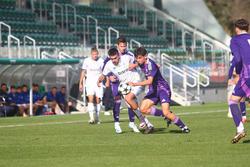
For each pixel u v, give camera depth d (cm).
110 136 3466
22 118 5694
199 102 8356
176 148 2794
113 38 9575
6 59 6153
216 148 2759
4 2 8619
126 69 3731
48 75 6881
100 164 2355
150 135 3453
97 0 10219
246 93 2902
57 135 3609
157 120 4859
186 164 2306
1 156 2648
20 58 6519
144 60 3488
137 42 9062
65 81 6900
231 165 2264
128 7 10544
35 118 5666
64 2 9550
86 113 6675
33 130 4031
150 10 10812
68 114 6494
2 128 4244
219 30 11019
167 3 11112
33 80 6812
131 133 3647
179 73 8194
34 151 2808
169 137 3297
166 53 9388
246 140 3044
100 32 9506
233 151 2647
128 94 3594
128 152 2706
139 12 10612
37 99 6594
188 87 8406
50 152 2766
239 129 2894
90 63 4862
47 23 8912
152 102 3575
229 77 2953
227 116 5266
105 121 4975
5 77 6625
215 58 9612
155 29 10656
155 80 3525
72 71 7031
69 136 3519
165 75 8275
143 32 10269
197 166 2255
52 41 8444
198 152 2645
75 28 9169
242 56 2895
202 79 8769
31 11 8944
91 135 3562
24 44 7425
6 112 6262
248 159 2411
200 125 4156
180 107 7369
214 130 3722
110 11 10206
